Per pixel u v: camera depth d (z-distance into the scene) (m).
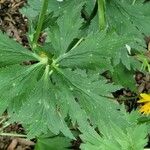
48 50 0.37
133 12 0.43
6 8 0.64
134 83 0.50
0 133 0.47
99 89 0.34
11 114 0.33
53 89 0.34
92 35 0.34
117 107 0.34
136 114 0.44
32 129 0.34
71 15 0.35
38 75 0.34
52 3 0.44
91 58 0.34
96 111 0.34
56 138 0.47
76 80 0.34
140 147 0.39
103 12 0.39
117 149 0.39
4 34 0.34
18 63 0.34
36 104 0.34
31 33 0.34
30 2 0.47
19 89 0.33
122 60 0.46
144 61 0.49
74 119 0.34
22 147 0.56
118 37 0.34
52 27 0.35
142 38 0.44
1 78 0.33
